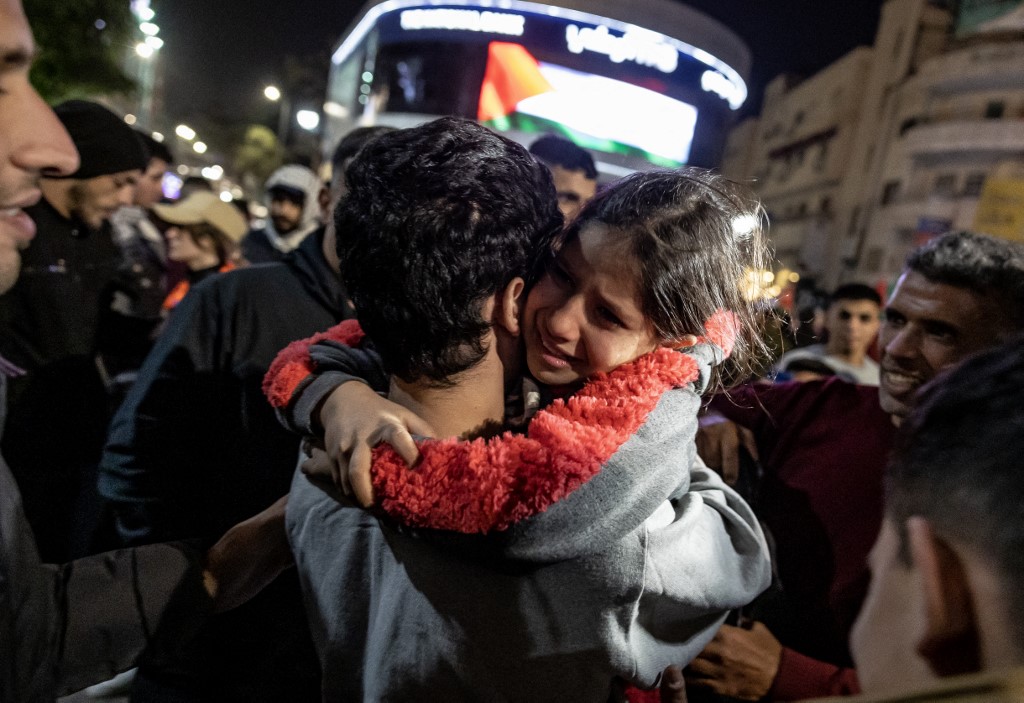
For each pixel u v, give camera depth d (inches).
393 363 27.4
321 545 30.7
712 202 25.7
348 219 27.0
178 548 36.6
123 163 77.5
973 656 14.3
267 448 48.5
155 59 932.6
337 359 31.8
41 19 304.3
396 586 26.9
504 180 25.8
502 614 25.1
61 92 333.7
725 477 50.0
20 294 72.4
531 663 25.6
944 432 16.2
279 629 43.0
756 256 28.4
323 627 30.3
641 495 23.4
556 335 25.5
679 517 28.4
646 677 26.9
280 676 42.6
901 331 45.9
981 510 14.3
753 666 40.4
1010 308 41.4
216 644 43.9
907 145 794.2
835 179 943.7
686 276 24.4
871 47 913.5
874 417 50.8
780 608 47.9
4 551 27.3
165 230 132.1
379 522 26.9
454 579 25.5
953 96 754.8
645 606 26.8
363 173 27.2
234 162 1305.4
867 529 47.0
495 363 27.9
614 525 23.0
